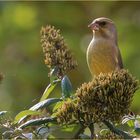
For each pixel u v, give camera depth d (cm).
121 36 2025
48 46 848
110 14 2108
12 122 791
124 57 1897
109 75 715
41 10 2123
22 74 1867
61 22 2092
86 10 2108
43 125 780
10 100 1766
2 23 2084
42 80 1859
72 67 848
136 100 1658
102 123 762
